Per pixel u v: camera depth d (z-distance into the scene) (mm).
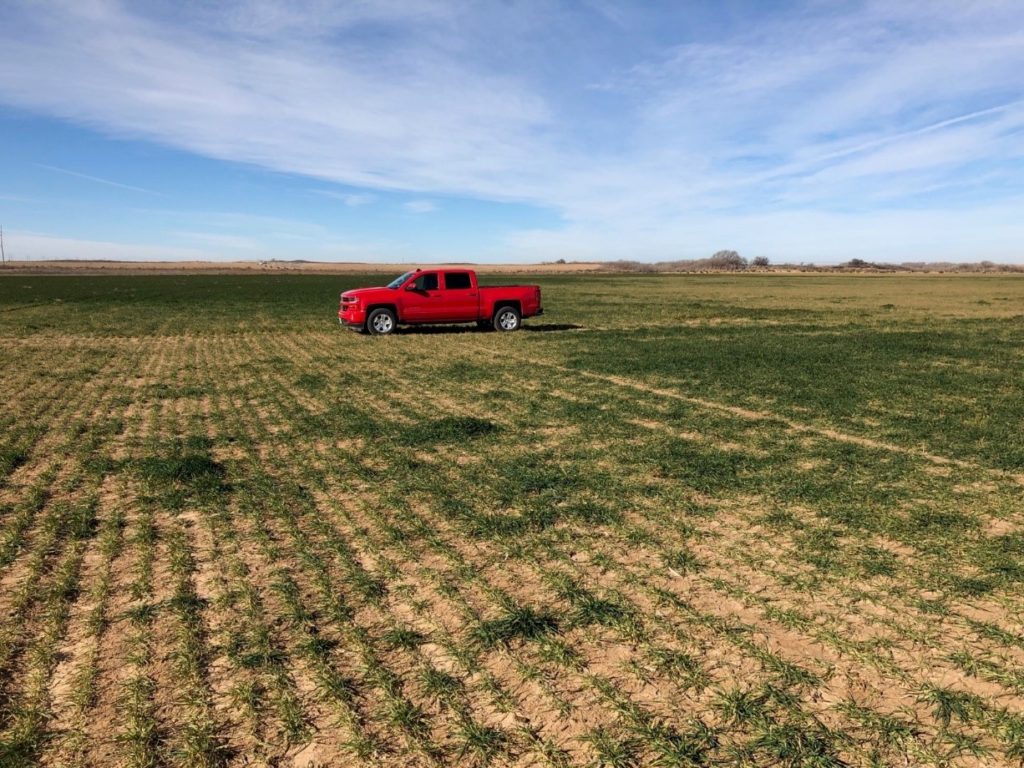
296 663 3596
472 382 12602
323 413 9922
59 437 8508
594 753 2887
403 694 3316
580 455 7566
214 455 7711
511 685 3387
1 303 35625
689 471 6895
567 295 46375
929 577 4551
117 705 3252
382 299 21172
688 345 17953
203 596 4352
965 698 3207
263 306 34750
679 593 4352
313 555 4941
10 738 3002
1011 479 6656
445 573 4668
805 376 12906
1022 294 48344
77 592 4402
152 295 44031
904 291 53344
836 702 3211
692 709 3180
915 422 9070
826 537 5230
